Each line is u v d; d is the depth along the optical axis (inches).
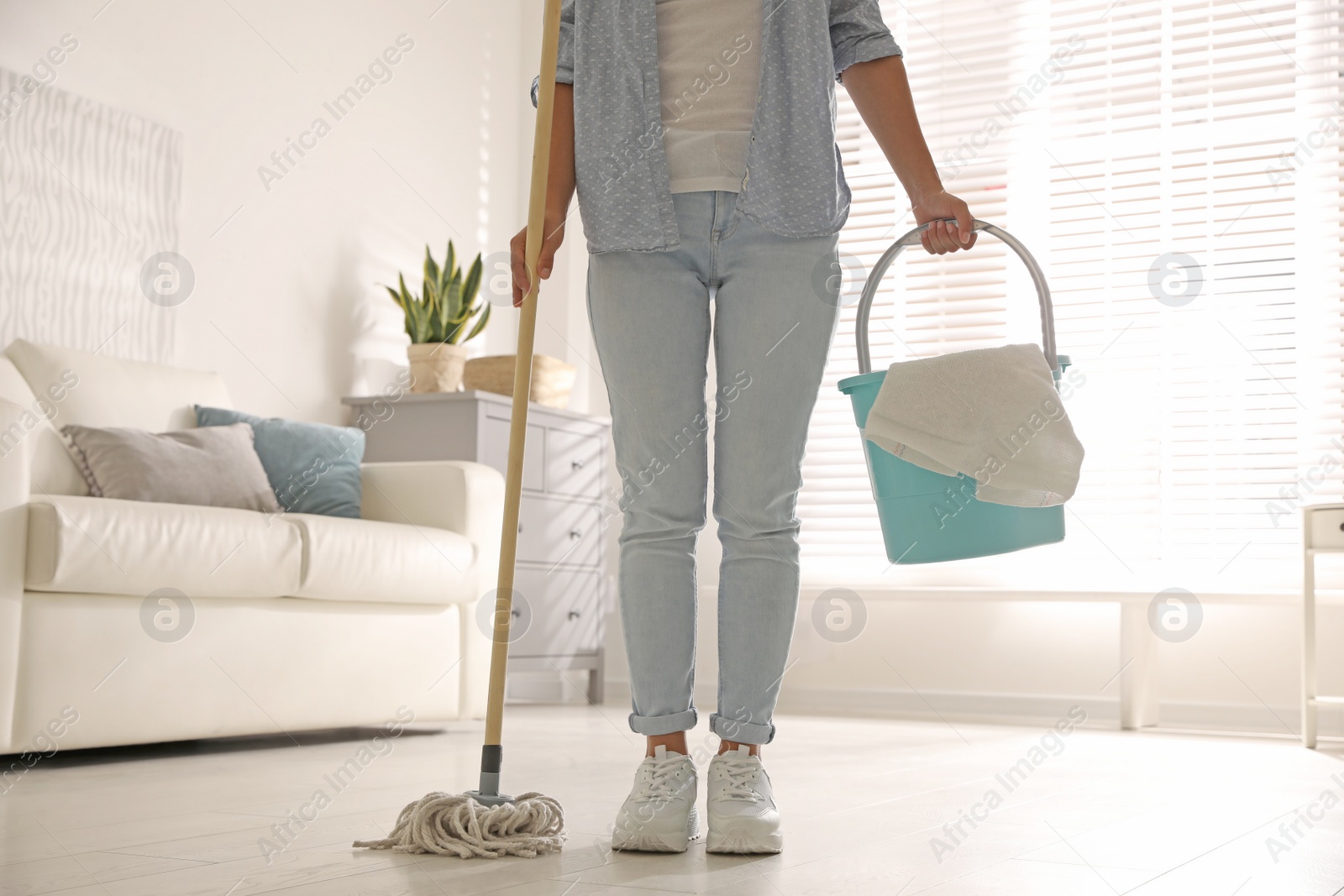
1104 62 153.6
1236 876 42.7
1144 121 150.3
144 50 122.6
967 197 158.2
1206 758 93.7
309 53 143.5
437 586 107.7
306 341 140.9
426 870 42.8
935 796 66.2
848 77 55.7
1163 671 137.3
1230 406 142.1
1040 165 155.3
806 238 51.2
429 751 90.4
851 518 160.2
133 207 120.0
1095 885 40.8
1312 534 110.0
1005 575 149.7
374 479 117.7
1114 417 146.5
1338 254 139.9
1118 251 150.0
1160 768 84.9
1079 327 150.6
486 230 172.9
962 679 148.6
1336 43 145.2
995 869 43.6
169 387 111.6
